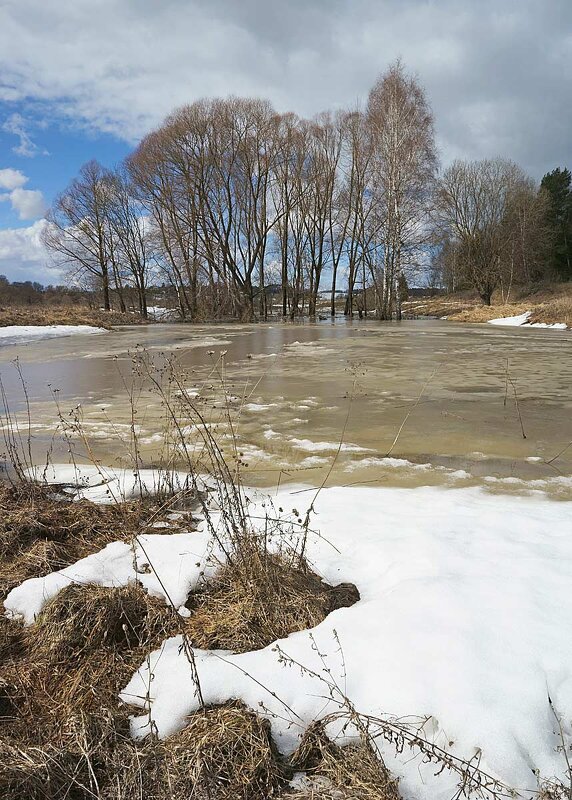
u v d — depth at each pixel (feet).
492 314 104.42
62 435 20.67
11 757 5.94
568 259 160.15
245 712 6.38
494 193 131.95
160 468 14.87
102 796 5.70
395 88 90.17
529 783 5.52
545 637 7.22
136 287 134.82
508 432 20.38
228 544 10.23
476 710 6.11
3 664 7.70
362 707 6.38
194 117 101.30
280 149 108.88
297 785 5.77
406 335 67.72
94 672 7.47
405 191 94.07
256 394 28.22
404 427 21.21
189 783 5.69
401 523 11.50
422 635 7.34
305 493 14.01
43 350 53.83
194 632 8.18
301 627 8.08
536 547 10.14
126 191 125.29
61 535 11.50
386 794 5.44
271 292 143.74
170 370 17.28
